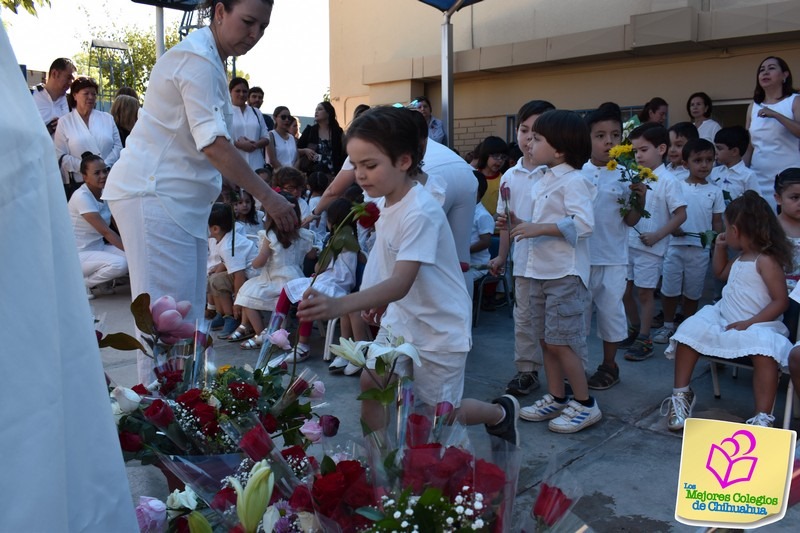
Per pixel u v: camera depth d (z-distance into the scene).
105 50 18.38
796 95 5.20
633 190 3.92
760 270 3.52
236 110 7.29
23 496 0.89
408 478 1.42
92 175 6.25
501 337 5.16
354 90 10.94
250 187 2.94
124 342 2.29
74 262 1.02
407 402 1.72
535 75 9.01
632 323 4.94
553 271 3.47
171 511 1.76
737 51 7.35
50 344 0.94
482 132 9.69
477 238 5.51
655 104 6.56
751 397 3.91
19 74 0.97
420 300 2.55
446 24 7.45
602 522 2.65
